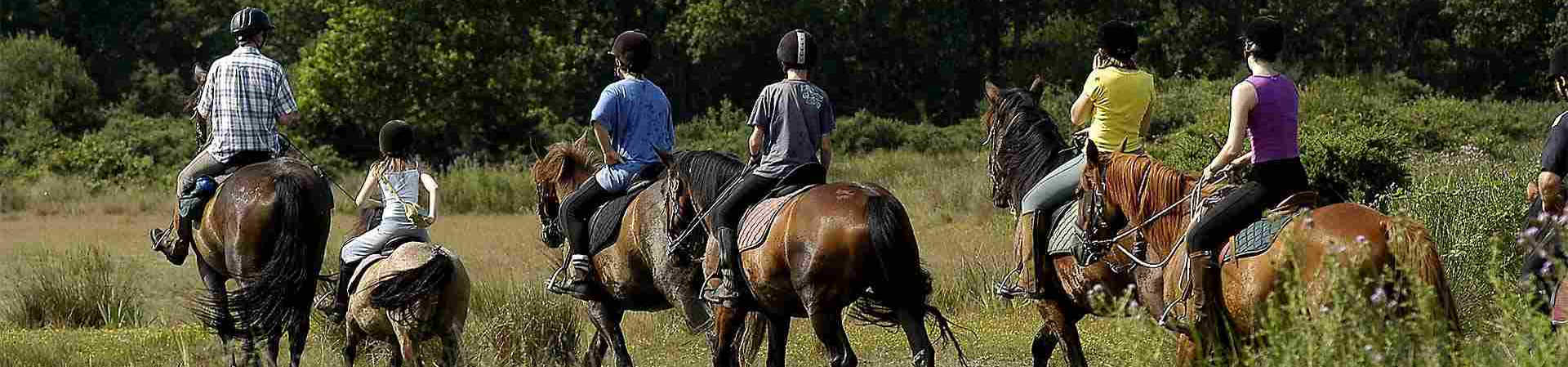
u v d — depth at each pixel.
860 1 55.78
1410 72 58.47
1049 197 7.29
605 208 8.64
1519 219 9.77
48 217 27.14
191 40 60.88
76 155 36.56
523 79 39.19
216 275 9.48
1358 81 43.72
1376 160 12.77
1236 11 58.34
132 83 56.25
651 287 8.57
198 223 9.20
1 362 9.71
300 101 37.91
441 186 28.72
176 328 12.09
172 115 54.22
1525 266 6.73
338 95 37.88
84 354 10.28
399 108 38.12
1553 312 6.14
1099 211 6.79
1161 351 6.03
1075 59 57.25
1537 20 55.81
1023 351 9.92
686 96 57.94
